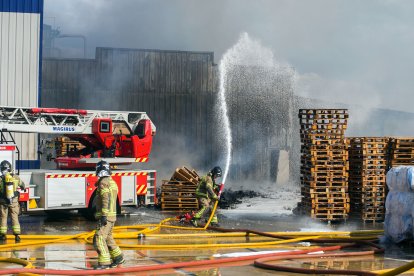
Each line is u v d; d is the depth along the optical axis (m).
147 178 17.12
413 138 16.86
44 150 19.50
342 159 16.73
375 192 16.75
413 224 12.20
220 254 11.42
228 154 29.64
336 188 16.59
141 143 17.31
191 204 18.64
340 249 12.08
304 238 12.79
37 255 11.16
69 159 16.50
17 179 12.52
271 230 14.75
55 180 15.39
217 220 15.02
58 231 14.20
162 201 18.66
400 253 11.80
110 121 16.97
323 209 16.45
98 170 9.89
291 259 11.02
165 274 9.52
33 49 21.58
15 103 21.47
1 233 12.59
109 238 9.91
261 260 10.38
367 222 16.73
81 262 10.49
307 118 16.95
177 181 18.75
